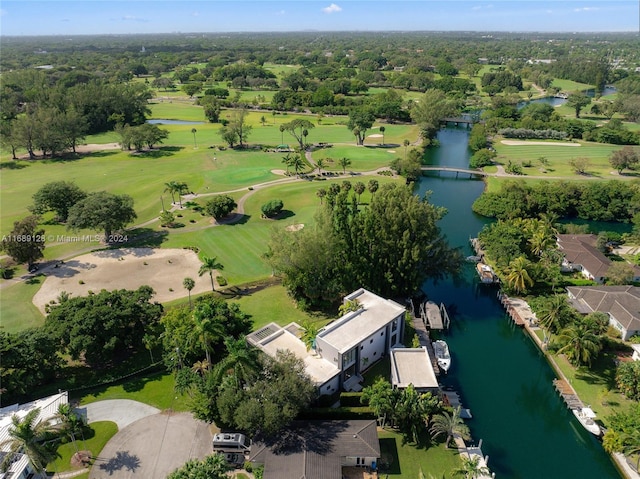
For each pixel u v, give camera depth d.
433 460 54.12
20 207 130.62
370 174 163.75
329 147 199.88
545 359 72.88
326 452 51.22
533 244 98.19
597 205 127.62
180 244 109.88
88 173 163.00
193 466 46.78
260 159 180.88
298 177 159.00
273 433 53.19
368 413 58.00
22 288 90.75
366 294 76.81
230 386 55.12
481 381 69.19
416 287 83.94
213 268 87.62
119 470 52.22
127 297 72.25
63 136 184.00
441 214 92.50
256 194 141.38
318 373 62.09
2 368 59.88
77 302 68.44
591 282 88.56
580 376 67.25
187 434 57.09
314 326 70.25
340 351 61.81
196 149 197.00
